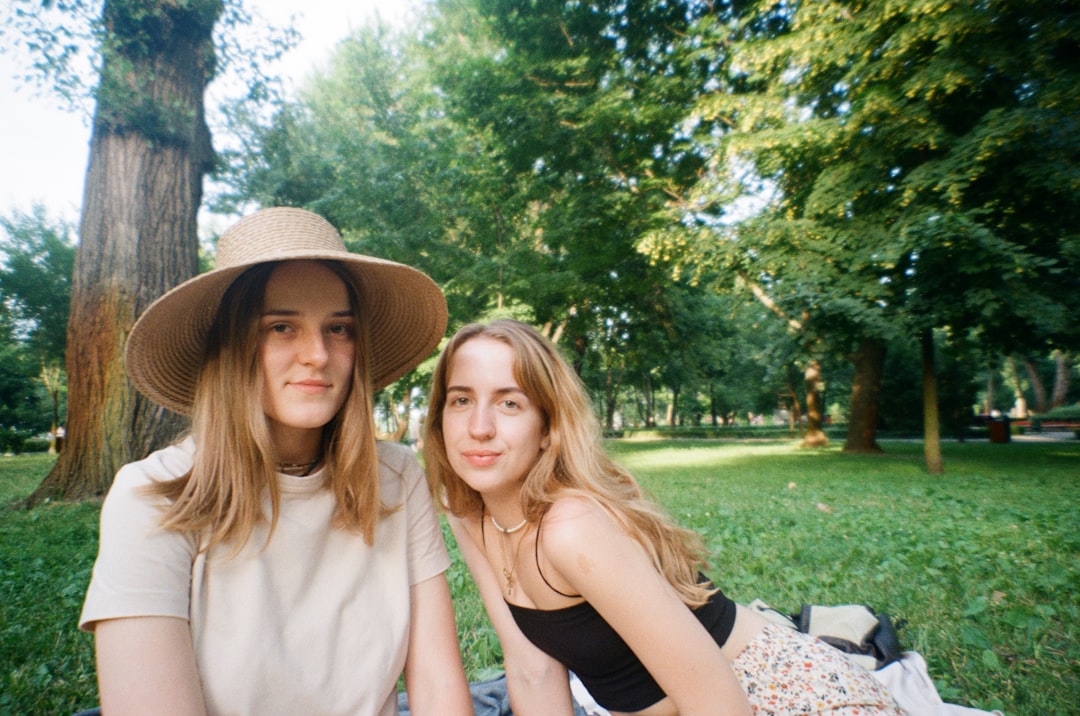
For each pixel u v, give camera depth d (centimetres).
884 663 263
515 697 183
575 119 1330
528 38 1370
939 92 849
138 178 799
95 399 783
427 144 1591
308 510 132
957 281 913
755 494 838
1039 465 1220
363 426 140
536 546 155
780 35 1127
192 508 117
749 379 3644
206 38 845
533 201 1538
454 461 161
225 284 133
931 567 445
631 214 1405
